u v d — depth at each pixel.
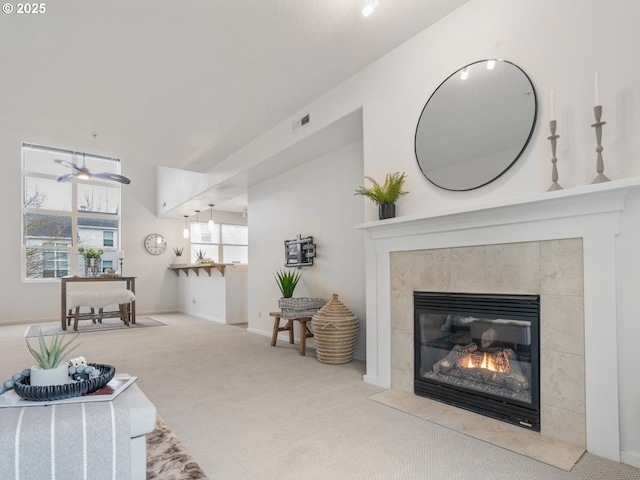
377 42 2.79
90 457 1.30
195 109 3.82
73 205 7.80
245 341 4.89
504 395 2.21
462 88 2.43
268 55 2.90
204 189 6.18
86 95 3.47
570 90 1.96
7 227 7.00
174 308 8.82
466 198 2.40
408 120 2.77
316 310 4.17
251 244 5.84
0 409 1.36
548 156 2.03
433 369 2.64
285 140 4.14
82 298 6.10
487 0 2.33
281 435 2.06
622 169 1.76
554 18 2.03
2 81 3.19
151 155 5.28
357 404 2.52
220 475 1.67
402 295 2.79
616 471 1.66
